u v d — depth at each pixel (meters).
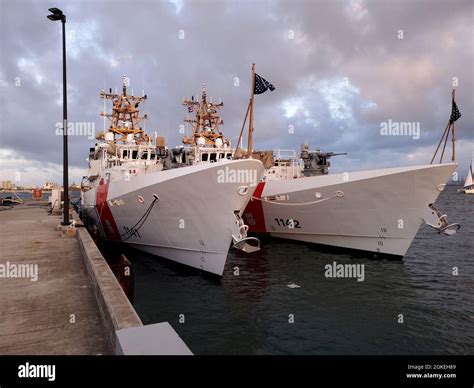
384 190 13.38
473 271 12.95
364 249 15.09
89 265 6.84
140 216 12.40
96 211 16.08
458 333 7.75
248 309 9.07
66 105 12.88
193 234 11.23
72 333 4.31
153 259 13.66
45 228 14.33
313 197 15.71
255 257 15.28
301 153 20.69
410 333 7.75
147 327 3.00
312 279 11.86
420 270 13.03
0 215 21.44
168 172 10.77
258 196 18.39
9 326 4.50
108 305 4.30
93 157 20.31
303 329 7.91
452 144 12.20
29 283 6.39
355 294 10.35
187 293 10.19
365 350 6.96
